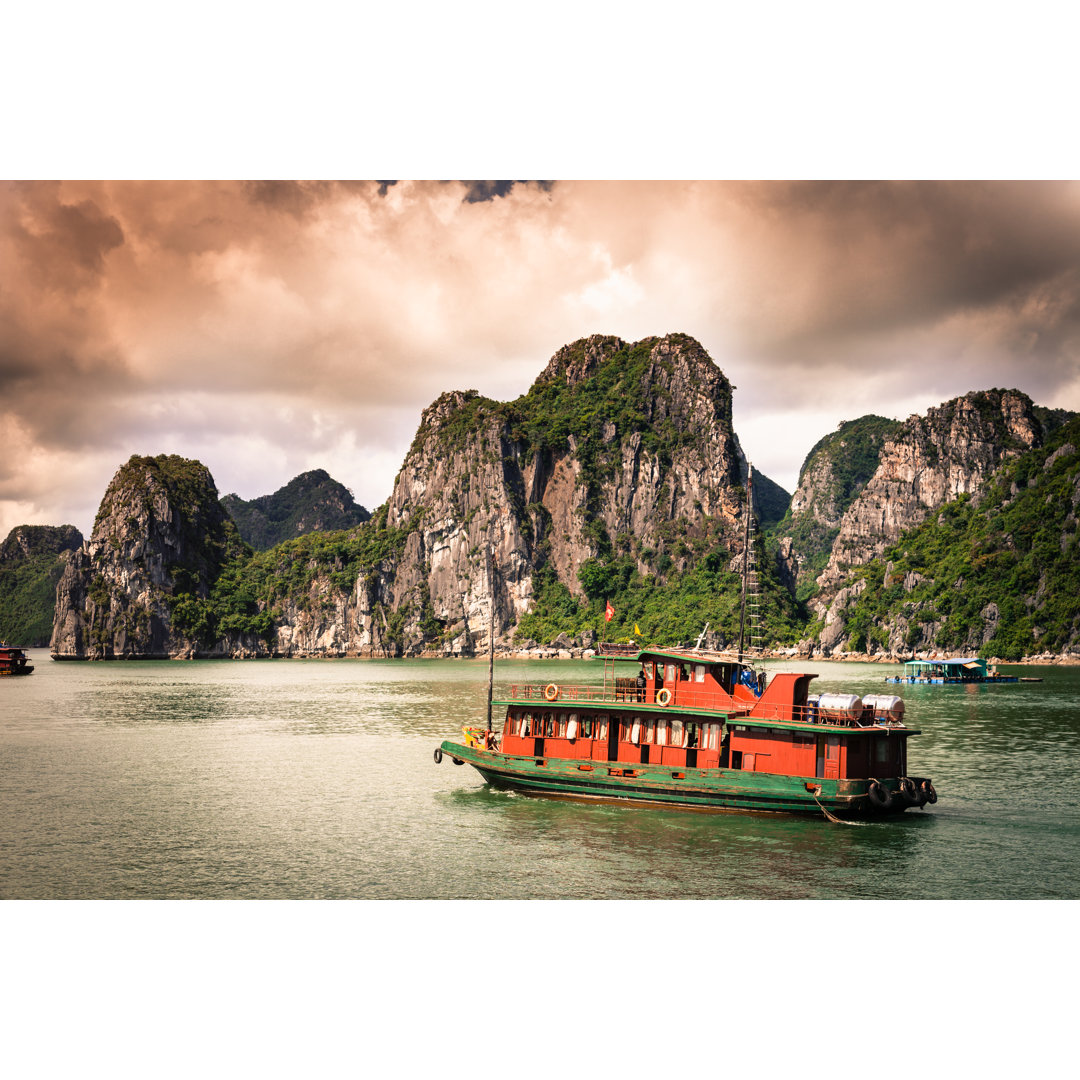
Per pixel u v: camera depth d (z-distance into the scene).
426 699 127.75
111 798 56.66
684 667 49.16
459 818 49.44
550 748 51.81
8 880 40.62
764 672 51.25
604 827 46.69
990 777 60.88
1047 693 131.00
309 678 186.75
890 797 45.66
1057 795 54.62
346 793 56.78
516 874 39.94
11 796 57.47
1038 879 38.88
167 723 97.62
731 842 44.00
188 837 47.22
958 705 112.25
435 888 38.38
